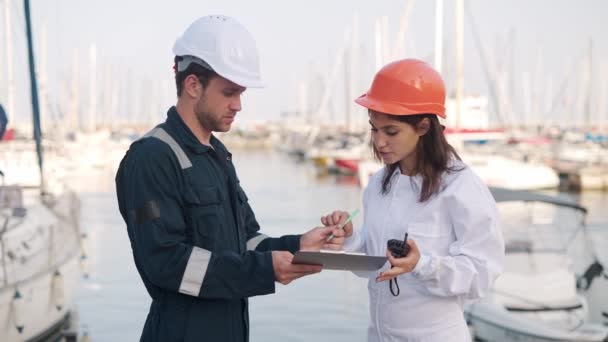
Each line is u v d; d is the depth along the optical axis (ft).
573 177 98.17
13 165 46.80
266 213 74.49
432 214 9.30
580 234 29.19
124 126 224.12
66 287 31.96
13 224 29.17
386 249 9.02
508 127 132.67
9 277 27.20
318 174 124.98
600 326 26.03
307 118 222.69
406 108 9.13
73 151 127.44
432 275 8.86
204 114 8.73
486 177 90.53
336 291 41.55
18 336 27.37
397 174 9.73
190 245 8.48
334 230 9.75
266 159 169.58
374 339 9.91
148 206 8.37
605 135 131.03
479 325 27.73
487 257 9.12
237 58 8.63
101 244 56.24
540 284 28.45
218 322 8.83
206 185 8.65
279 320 35.83
